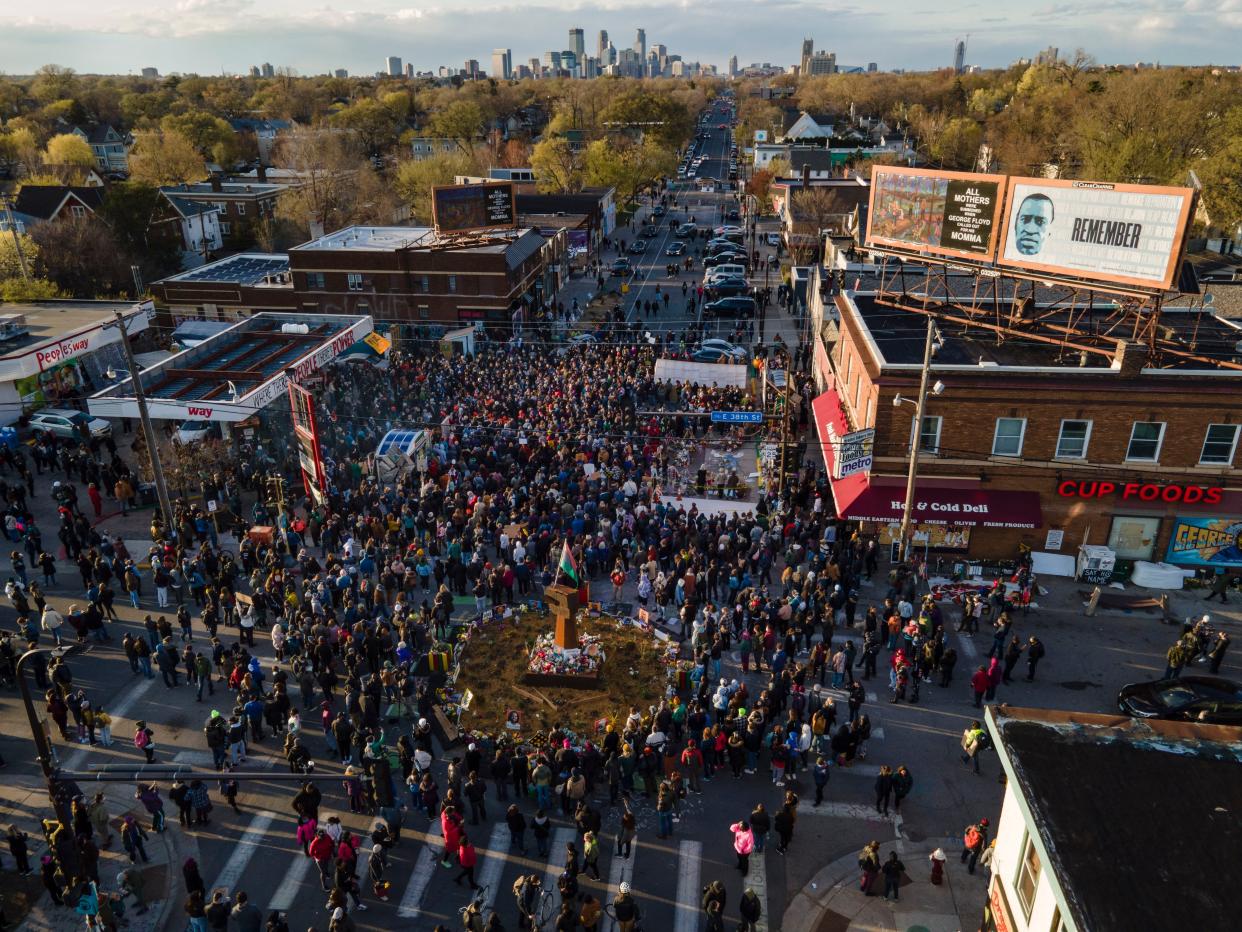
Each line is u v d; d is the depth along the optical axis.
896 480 31.84
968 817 20.72
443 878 19.05
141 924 17.92
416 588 30.95
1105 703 24.61
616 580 29.81
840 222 86.50
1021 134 134.50
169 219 85.88
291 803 21.34
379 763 19.23
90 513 36.66
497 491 35.19
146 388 42.06
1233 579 30.89
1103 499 30.92
